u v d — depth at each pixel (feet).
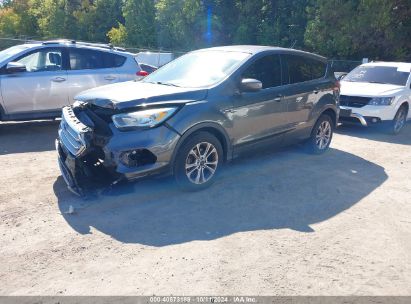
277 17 100.99
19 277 10.38
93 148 14.10
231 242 12.49
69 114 15.84
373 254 12.15
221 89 16.46
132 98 14.56
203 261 11.34
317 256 11.87
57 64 25.79
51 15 139.13
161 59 54.70
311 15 82.58
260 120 18.13
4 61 24.32
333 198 16.52
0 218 13.58
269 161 21.36
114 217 13.93
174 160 15.23
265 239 12.76
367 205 15.97
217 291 10.03
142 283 10.26
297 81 20.38
